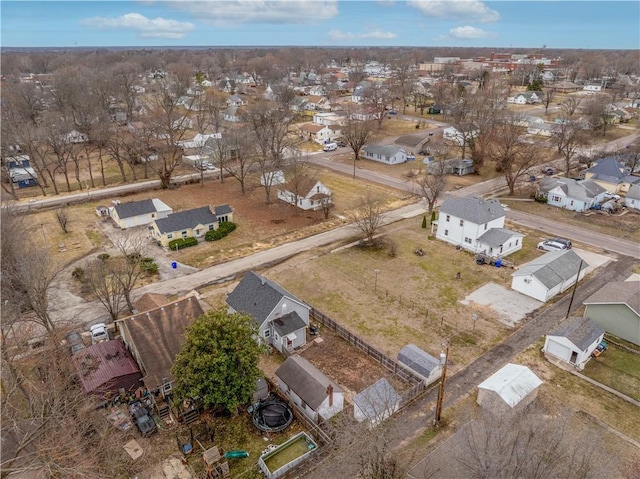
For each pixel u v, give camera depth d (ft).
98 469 73.26
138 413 89.86
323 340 116.98
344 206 211.20
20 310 110.83
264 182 222.28
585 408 93.30
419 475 77.82
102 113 315.78
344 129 295.69
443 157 252.62
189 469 80.12
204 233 179.22
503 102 391.86
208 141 270.26
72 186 241.96
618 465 78.95
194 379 84.07
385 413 85.87
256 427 88.79
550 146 273.95
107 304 125.29
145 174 256.32
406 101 485.15
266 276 148.66
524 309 129.49
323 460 81.10
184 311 108.37
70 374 89.81
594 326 111.24
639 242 171.73
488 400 91.45
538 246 166.91
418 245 170.40
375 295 137.08
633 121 393.91
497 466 63.26
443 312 128.36
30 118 343.87
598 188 211.82
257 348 90.48
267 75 638.94
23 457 71.36
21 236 137.59
